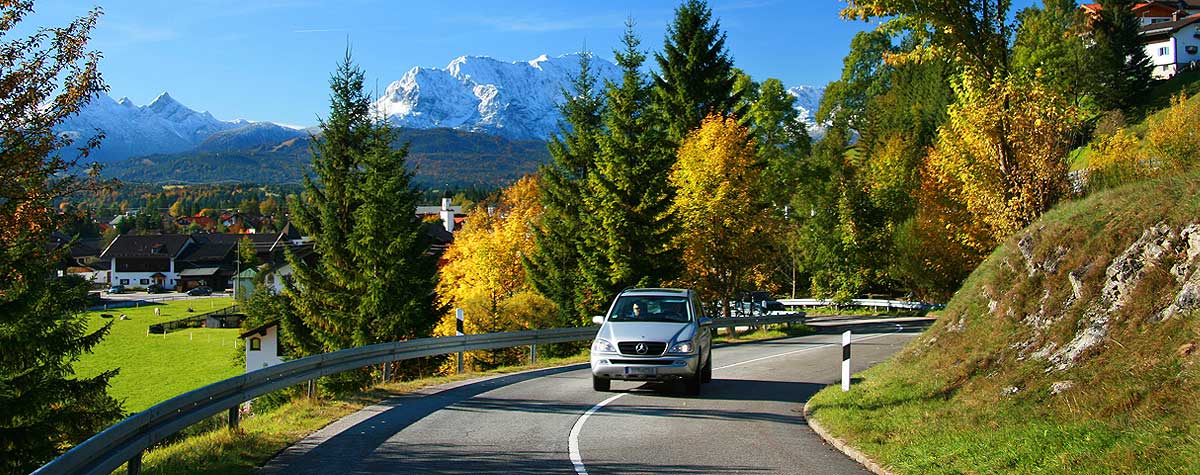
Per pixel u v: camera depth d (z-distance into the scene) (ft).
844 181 194.18
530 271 134.00
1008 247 49.52
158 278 495.82
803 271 204.85
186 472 31.09
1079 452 26.32
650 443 37.09
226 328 270.87
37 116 49.34
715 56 149.38
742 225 118.32
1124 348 33.40
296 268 111.75
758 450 35.55
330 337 108.06
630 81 119.75
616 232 113.80
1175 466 23.07
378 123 117.70
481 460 33.32
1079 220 43.98
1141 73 230.68
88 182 52.85
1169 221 37.35
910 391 41.98
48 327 58.90
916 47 74.90
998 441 29.99
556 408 47.65
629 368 51.16
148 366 191.52
